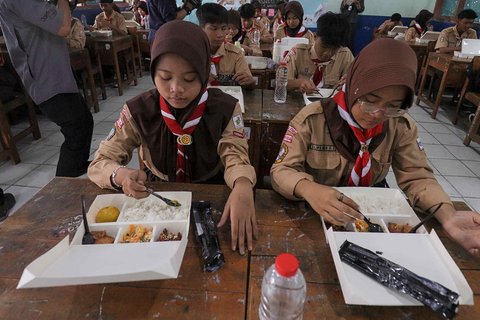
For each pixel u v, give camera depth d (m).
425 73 4.17
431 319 0.60
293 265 0.53
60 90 2.08
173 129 1.04
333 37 2.15
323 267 0.71
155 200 0.89
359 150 0.98
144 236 0.75
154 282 0.66
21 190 2.20
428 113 4.00
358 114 0.88
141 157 1.25
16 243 0.75
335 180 1.05
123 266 0.60
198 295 0.63
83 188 0.98
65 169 2.29
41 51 1.96
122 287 0.65
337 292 0.65
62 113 2.13
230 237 0.79
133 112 1.06
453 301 0.58
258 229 0.82
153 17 3.33
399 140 1.03
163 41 0.86
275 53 2.81
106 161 1.00
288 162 1.01
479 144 3.18
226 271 0.69
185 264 0.71
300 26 3.62
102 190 0.97
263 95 2.16
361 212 0.83
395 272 0.63
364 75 0.82
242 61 2.32
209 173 1.18
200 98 1.03
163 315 0.59
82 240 0.72
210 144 1.11
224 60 2.27
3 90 2.47
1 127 2.39
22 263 0.70
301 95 2.15
